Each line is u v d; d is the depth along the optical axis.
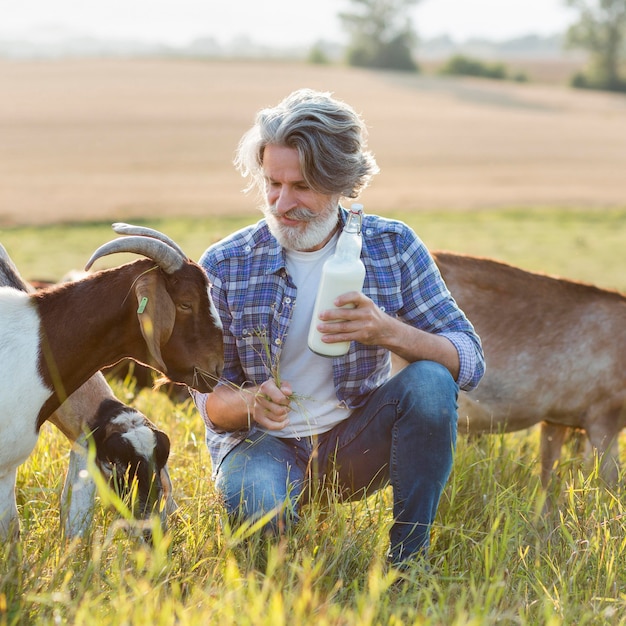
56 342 3.54
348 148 3.50
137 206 26.08
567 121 62.75
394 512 3.69
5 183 30.34
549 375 5.55
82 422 3.92
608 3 101.25
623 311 5.64
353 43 118.62
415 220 24.97
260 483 3.57
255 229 3.79
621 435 6.72
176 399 6.42
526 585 3.47
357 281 3.48
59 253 17.39
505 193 32.38
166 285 3.46
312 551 3.48
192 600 3.05
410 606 3.16
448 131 54.16
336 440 3.84
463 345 3.77
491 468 4.42
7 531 3.58
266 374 3.83
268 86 78.81
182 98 67.19
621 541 3.84
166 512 3.73
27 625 3.04
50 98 65.69
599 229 24.14
